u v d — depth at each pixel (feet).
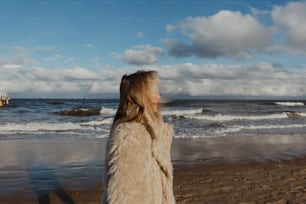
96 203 21.45
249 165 32.65
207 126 72.54
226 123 82.53
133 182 4.97
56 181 26.17
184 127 69.87
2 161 33.04
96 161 33.47
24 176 27.50
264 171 30.40
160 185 5.55
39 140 48.57
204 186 25.18
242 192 23.88
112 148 5.19
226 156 36.88
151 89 5.85
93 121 79.00
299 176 28.78
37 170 29.58
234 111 134.21
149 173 5.25
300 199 22.54
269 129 68.49
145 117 5.60
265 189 24.72
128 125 5.41
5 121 82.17
